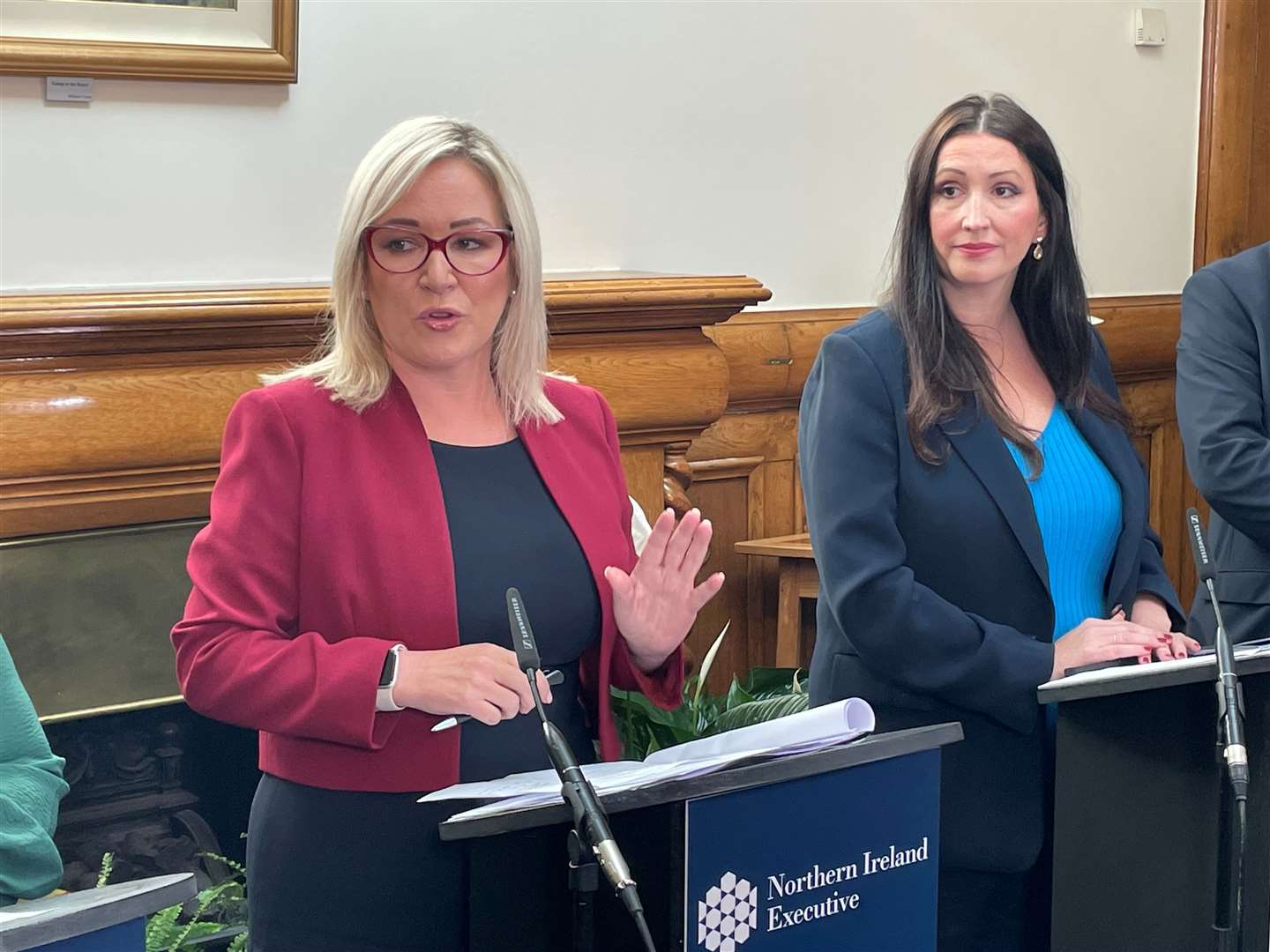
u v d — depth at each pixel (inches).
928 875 61.1
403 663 65.8
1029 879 87.0
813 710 58.1
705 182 154.9
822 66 161.5
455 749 69.0
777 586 164.1
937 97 171.3
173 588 115.6
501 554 71.6
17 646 109.5
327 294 116.3
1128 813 72.0
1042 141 88.7
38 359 107.0
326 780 69.0
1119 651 81.2
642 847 55.7
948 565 85.0
